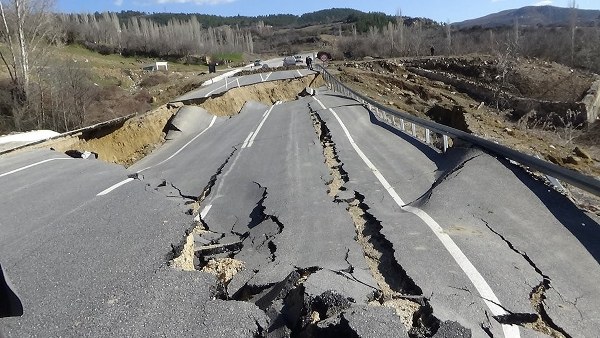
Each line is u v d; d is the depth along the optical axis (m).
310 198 8.73
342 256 5.85
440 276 5.17
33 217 7.27
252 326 4.11
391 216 7.29
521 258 5.64
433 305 4.45
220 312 4.30
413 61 62.66
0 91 32.00
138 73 60.75
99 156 16.94
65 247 5.91
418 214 7.21
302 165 11.75
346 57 85.50
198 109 24.52
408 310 4.47
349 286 4.82
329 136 15.66
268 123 21.06
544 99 46.47
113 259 5.46
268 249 6.53
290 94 37.12
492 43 72.38
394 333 3.83
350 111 21.58
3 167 11.60
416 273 5.24
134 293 4.66
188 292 4.66
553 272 5.29
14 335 4.01
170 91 43.81
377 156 12.11
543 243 6.04
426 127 13.27
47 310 4.39
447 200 7.66
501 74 52.25
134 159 17.86
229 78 48.38
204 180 11.25
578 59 65.25
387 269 5.57
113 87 46.19
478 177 8.63
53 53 38.59
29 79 32.50
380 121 18.22
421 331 4.04
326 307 4.29
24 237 6.38
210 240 7.35
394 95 39.28
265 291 5.13
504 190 7.99
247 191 9.96
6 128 29.89
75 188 9.00
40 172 10.80
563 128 35.19
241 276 5.71
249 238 7.19
